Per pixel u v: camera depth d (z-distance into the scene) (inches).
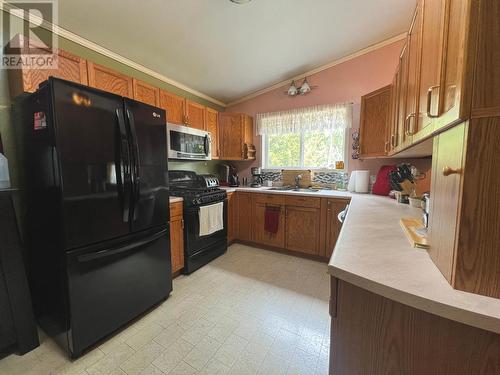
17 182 66.6
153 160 72.2
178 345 59.4
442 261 27.0
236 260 112.9
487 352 21.3
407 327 25.3
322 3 79.0
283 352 57.4
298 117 133.3
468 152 21.8
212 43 93.0
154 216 73.1
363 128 98.3
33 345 58.0
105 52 88.0
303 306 75.9
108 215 59.4
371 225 51.6
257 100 148.6
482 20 20.4
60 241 52.4
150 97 93.7
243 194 132.6
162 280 76.7
